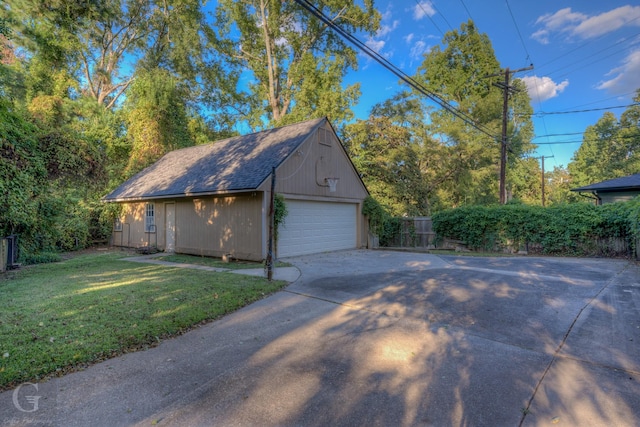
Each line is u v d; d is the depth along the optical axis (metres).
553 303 5.31
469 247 13.76
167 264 9.69
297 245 11.41
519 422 2.36
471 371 3.11
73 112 18.11
